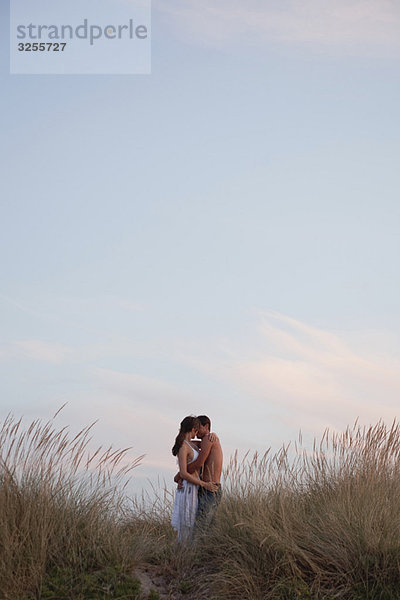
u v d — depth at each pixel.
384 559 7.52
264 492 9.51
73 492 8.73
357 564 7.55
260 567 7.76
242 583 7.48
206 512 8.73
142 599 7.36
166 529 9.60
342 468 9.98
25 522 7.91
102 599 7.20
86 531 8.27
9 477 8.32
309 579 7.57
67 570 7.59
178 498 8.88
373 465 9.74
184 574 7.94
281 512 8.51
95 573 7.60
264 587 7.50
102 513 8.71
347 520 8.09
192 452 8.93
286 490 9.52
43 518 8.02
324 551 7.77
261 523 8.21
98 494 8.87
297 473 10.09
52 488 8.55
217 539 8.43
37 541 7.75
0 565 7.40
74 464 8.70
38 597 7.16
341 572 7.52
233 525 8.42
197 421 8.96
